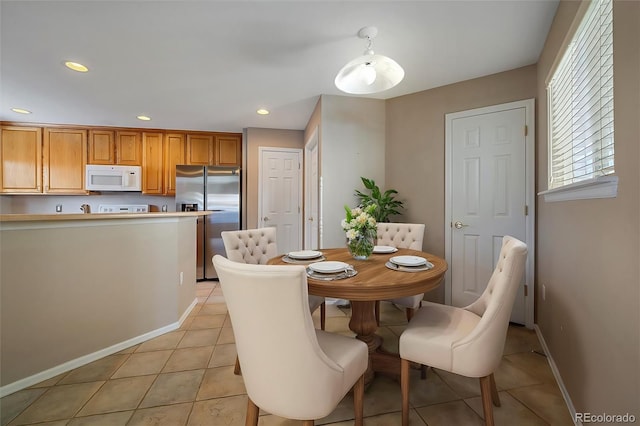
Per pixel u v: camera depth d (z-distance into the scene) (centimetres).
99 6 169
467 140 267
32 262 169
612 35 110
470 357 121
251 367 103
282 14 177
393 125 310
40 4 166
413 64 238
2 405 149
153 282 230
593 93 138
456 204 272
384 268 157
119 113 360
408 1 165
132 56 226
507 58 229
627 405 96
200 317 270
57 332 177
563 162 185
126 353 203
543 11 176
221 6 170
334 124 304
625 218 97
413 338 131
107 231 202
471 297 265
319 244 310
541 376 174
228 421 138
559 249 171
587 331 128
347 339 130
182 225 263
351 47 214
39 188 396
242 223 436
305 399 98
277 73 255
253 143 429
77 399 154
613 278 106
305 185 428
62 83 274
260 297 91
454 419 139
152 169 429
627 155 96
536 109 234
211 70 249
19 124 392
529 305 236
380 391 162
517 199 242
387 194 294
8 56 225
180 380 171
